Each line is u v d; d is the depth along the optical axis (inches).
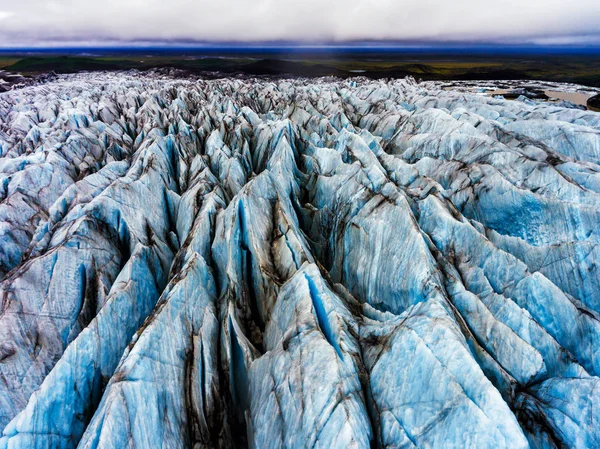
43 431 542.6
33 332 719.7
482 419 424.5
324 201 1133.1
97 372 631.8
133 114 2161.7
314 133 1625.2
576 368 561.3
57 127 1804.9
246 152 1519.4
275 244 872.3
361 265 867.4
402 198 857.5
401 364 526.3
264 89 3129.9
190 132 1691.7
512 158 1090.7
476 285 749.3
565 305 658.8
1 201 1132.5
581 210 863.7
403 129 1633.9
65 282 796.0
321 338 560.4
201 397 609.6
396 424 476.4
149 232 978.7
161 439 515.2
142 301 782.5
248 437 577.3
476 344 588.4
